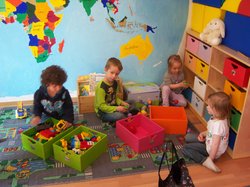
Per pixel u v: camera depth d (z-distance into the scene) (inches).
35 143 71.9
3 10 86.9
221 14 82.4
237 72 70.4
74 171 68.5
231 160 75.0
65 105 82.7
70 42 96.2
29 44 93.4
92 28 95.7
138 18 97.5
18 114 91.5
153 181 66.4
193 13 99.1
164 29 101.2
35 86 100.6
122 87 100.1
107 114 88.7
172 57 98.5
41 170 68.6
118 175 67.9
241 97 70.1
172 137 83.8
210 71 86.0
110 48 100.2
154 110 92.5
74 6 91.3
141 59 104.1
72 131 76.1
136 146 75.1
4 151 75.3
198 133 86.7
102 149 74.8
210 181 67.2
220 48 79.0
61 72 75.2
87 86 96.7
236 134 73.8
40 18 90.4
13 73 96.7
